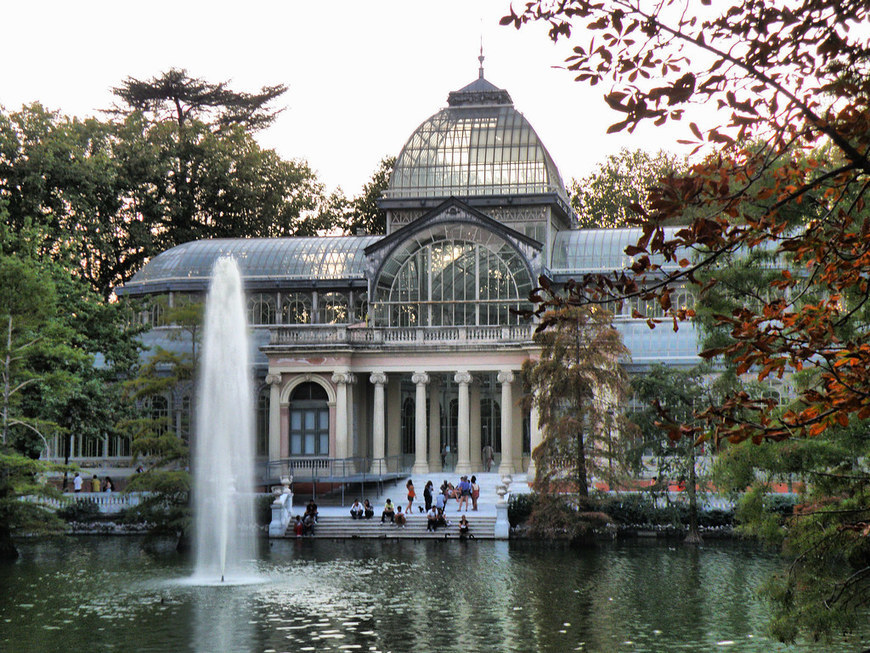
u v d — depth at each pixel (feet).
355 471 249.14
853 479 75.05
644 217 37.04
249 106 382.42
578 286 39.78
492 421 257.34
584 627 111.24
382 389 246.68
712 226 36.37
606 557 162.71
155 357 183.32
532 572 147.84
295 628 111.14
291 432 249.75
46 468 164.96
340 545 183.73
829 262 40.40
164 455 181.98
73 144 286.87
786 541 77.77
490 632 108.99
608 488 199.62
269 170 364.58
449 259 255.09
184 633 108.99
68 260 226.58
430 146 272.92
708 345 87.45
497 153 269.85
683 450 183.93
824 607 68.13
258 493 220.84
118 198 318.04
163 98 376.68
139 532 203.00
